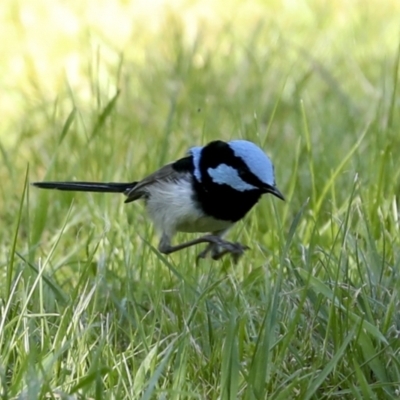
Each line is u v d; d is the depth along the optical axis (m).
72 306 8.80
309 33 19.59
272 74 16.91
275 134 14.52
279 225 10.41
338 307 8.40
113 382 7.79
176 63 16.81
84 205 12.27
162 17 20.80
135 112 15.27
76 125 13.88
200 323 8.98
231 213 9.55
